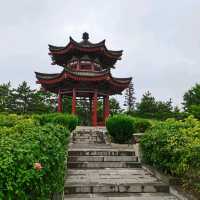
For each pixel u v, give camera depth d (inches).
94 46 1122.0
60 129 448.1
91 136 808.9
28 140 256.1
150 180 427.2
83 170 488.7
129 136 682.2
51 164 255.1
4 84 1935.3
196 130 411.5
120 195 375.2
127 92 2372.0
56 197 311.6
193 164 337.1
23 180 192.4
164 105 1883.6
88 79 1050.1
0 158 191.9
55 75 1139.9
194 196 332.5
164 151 406.0
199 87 1691.7
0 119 522.3
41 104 1895.9
